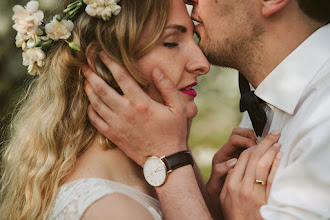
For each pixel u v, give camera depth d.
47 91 2.16
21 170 2.17
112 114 2.02
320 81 2.04
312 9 2.09
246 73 2.30
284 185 1.84
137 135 2.01
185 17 2.08
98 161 2.06
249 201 1.98
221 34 2.24
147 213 1.91
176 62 2.08
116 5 1.96
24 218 2.05
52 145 2.08
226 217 2.09
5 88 5.11
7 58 5.21
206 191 2.47
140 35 1.99
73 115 2.10
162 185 1.99
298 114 2.07
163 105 2.04
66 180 2.03
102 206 1.85
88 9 1.96
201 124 7.55
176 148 2.01
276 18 2.12
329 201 1.76
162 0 2.00
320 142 1.79
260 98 2.30
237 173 2.07
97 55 2.04
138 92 2.01
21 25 2.02
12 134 2.46
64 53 2.07
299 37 2.13
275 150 2.03
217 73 7.42
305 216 1.76
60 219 1.89
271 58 2.19
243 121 2.69
